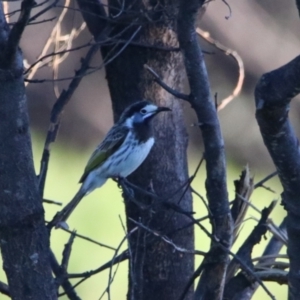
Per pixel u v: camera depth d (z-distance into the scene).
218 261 7.91
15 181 6.95
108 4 9.73
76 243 20.05
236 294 8.60
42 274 7.03
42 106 31.95
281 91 6.12
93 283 17.69
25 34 27.89
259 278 8.07
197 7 7.12
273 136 6.47
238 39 33.81
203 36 10.59
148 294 9.35
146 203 9.56
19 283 7.01
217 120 7.59
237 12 33.78
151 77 9.70
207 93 7.49
